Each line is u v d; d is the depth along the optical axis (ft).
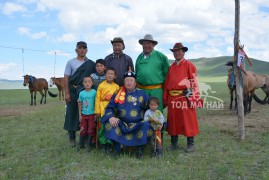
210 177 16.97
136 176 17.24
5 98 79.97
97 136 22.48
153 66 22.07
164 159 20.31
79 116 23.30
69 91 24.08
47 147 24.41
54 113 44.37
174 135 22.29
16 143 25.70
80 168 18.84
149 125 20.45
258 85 48.42
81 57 24.26
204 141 24.86
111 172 17.90
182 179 16.51
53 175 17.69
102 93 21.97
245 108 38.37
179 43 21.74
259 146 23.03
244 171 17.54
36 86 61.26
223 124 31.91
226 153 21.44
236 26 25.35
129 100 21.29
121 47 22.97
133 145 20.24
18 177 17.66
